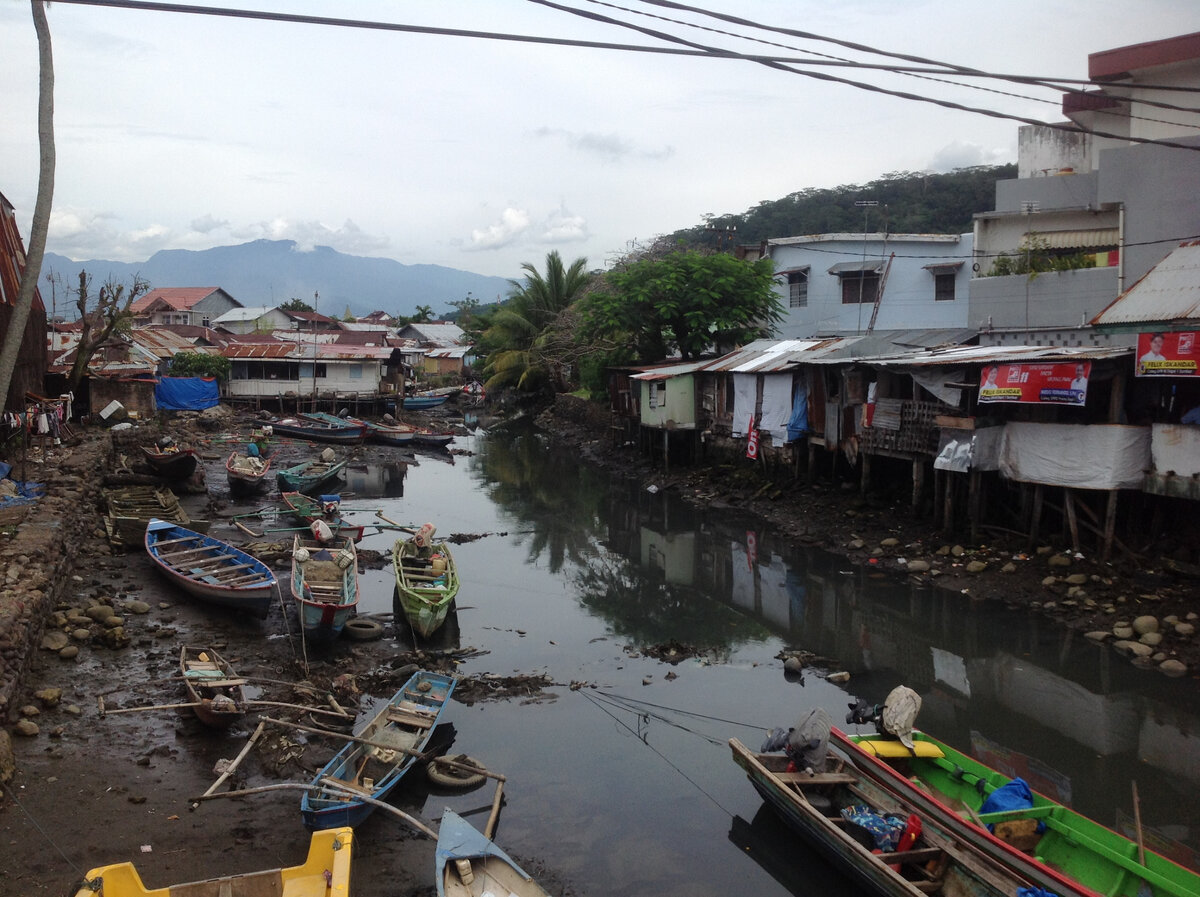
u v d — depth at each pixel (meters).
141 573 16.48
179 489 25.47
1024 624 14.71
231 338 56.09
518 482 32.31
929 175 57.22
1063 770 10.70
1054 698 12.63
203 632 13.89
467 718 11.74
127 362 37.09
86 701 10.88
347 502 27.64
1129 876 7.23
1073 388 14.87
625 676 13.43
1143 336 13.92
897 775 8.68
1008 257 22.16
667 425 29.86
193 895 6.35
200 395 39.22
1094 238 22.09
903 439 19.39
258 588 14.20
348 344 51.88
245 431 39.47
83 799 8.81
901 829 8.23
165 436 29.41
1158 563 14.84
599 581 19.03
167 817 8.70
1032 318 21.23
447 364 77.12
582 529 24.22
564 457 39.09
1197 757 10.99
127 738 10.16
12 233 20.00
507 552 21.58
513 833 9.02
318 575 15.88
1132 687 12.62
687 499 27.03
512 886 7.39
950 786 9.12
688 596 17.91
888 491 21.75
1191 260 15.41
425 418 53.72
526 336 57.00
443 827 7.86
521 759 10.65
